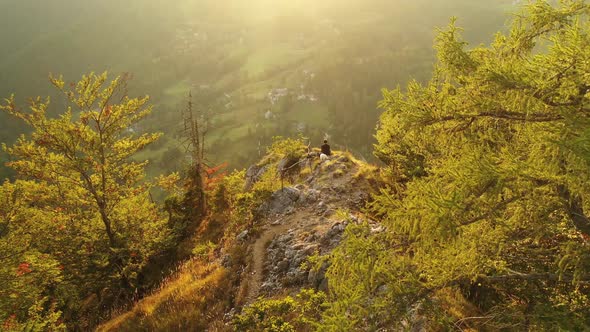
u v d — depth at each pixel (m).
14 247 17.73
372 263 6.05
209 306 11.91
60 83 20.31
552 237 6.75
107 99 21.70
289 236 14.03
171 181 26.94
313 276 11.23
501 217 5.84
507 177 5.10
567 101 5.03
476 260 6.06
